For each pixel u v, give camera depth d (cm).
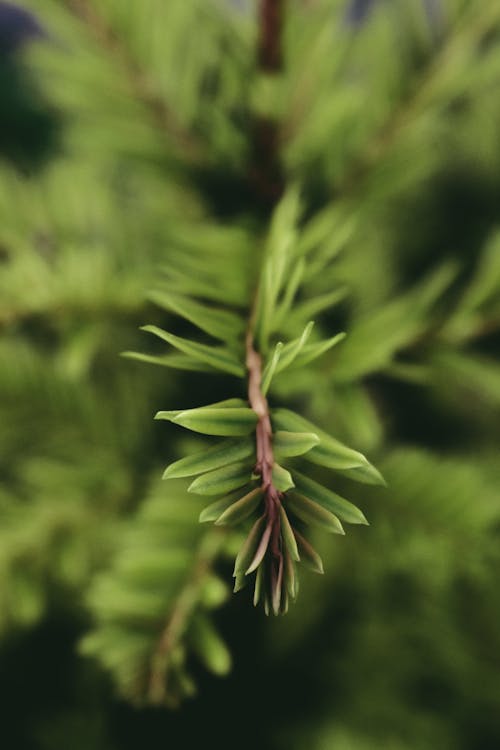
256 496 25
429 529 36
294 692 51
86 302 35
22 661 56
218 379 44
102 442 45
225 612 48
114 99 36
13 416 43
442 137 48
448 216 50
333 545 46
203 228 38
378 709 50
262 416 26
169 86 35
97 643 32
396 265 50
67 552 40
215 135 36
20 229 40
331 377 33
